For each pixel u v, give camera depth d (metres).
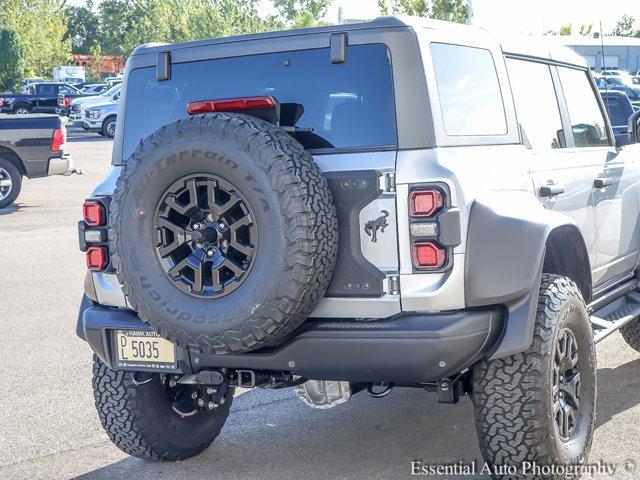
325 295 4.08
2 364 7.16
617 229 5.94
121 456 5.19
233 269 3.90
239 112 4.16
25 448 5.33
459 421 5.63
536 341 4.18
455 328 3.98
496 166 4.37
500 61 4.75
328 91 4.25
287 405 6.03
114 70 111.50
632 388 6.18
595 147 5.83
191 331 3.96
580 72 5.89
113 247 4.16
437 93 4.16
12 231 14.34
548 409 4.18
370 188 4.01
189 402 5.02
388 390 4.44
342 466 4.90
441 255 3.97
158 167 4.01
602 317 5.75
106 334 4.56
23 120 16.34
